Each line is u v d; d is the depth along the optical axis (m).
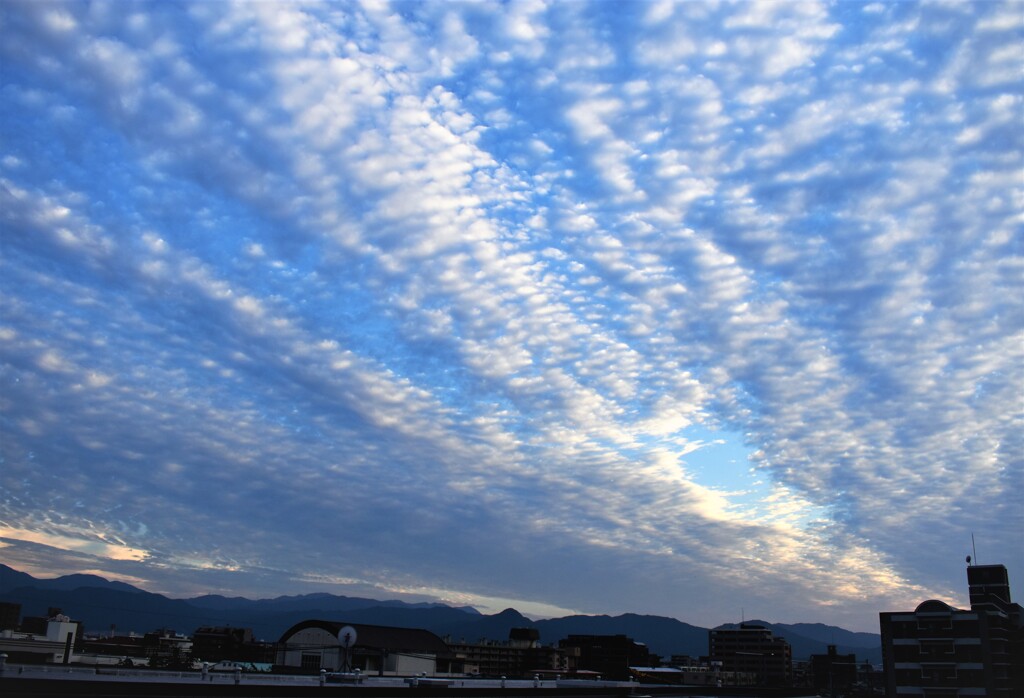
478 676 184.50
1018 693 168.50
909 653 159.38
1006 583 184.38
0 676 78.94
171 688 87.56
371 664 162.62
